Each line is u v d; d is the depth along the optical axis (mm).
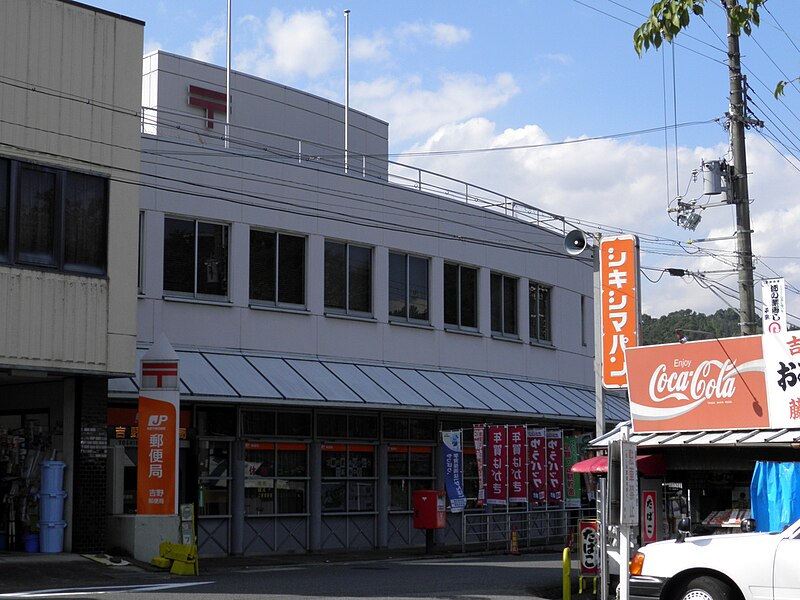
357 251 30609
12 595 16078
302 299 28953
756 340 16312
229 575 20500
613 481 13445
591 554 18453
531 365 36531
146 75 36344
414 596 17031
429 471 31812
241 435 26422
